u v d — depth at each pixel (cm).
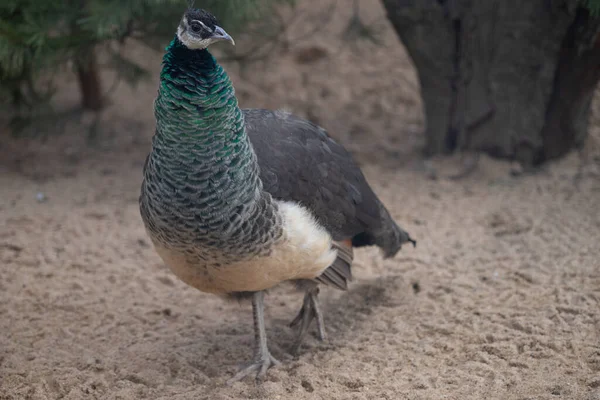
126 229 1352
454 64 1506
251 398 902
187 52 804
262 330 955
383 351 984
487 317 1041
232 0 1298
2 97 1534
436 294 1120
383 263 1225
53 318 1097
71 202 1450
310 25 2138
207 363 984
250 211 840
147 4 1325
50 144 1709
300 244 880
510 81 1452
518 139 1491
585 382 877
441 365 945
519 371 915
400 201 1422
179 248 866
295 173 906
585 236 1241
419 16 1477
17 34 1304
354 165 1030
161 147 832
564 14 1342
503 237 1279
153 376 946
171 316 1109
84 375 949
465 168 1518
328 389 904
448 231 1311
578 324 992
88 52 1464
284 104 1847
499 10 1405
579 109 1466
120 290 1173
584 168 1477
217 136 816
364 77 1955
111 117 1825
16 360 984
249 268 868
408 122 1766
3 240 1302
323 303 1129
